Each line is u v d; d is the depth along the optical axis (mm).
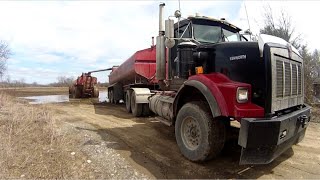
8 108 9516
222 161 4742
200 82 4523
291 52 4590
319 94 13664
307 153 5172
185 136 4914
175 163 4699
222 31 6160
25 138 5711
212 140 4355
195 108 4594
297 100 4848
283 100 4305
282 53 4305
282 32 14742
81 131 6988
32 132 6270
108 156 5008
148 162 4750
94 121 8797
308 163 4676
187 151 4773
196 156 4559
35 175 3973
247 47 4418
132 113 10234
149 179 4070
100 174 4191
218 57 4777
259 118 3889
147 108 9727
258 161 3861
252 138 3748
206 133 4375
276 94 4117
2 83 26688
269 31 14953
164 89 6648
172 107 5492
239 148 5336
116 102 15586
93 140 6094
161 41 6477
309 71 12672
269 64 4055
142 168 4477
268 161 3881
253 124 3729
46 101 18031
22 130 6301
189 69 5336
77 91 20953
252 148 3820
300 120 4418
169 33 5742
